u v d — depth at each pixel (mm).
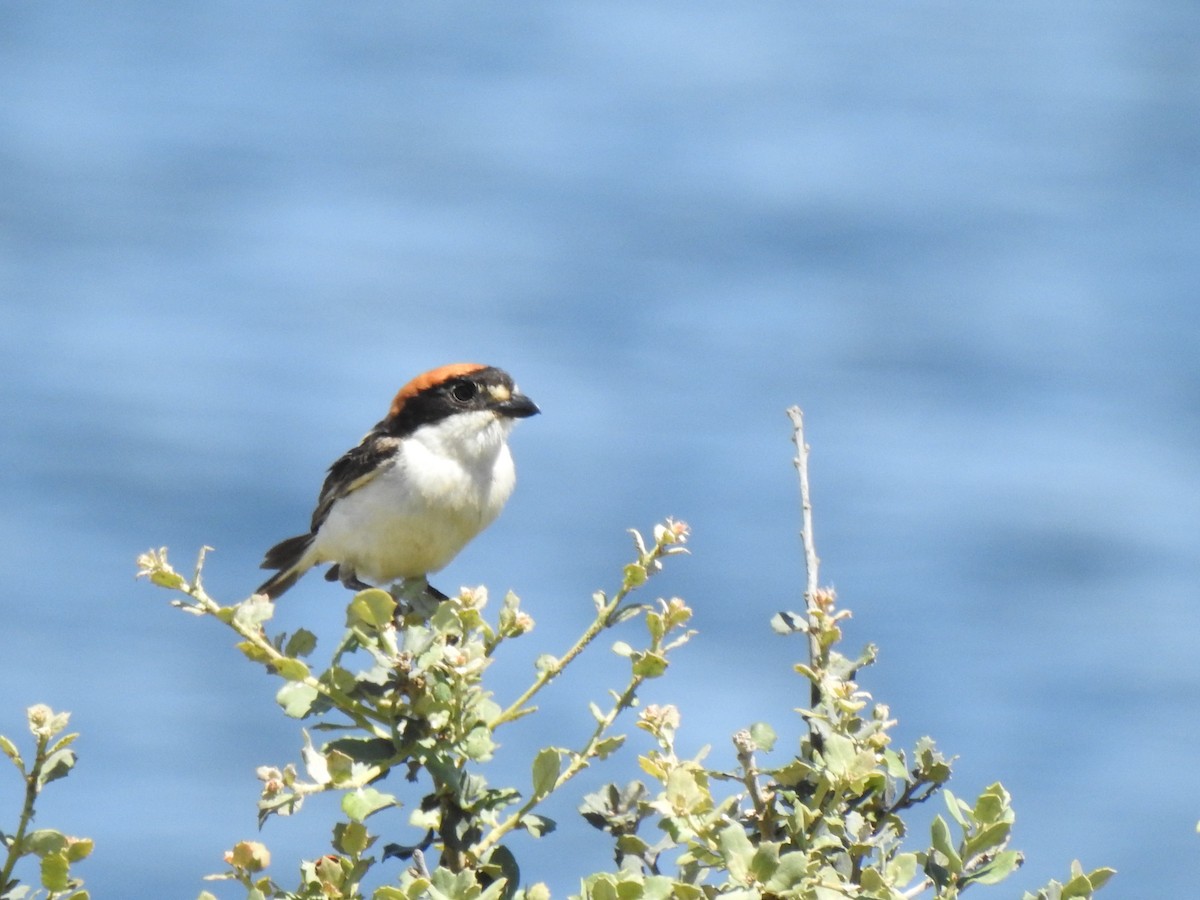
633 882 6379
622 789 7441
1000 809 7078
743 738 7047
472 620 7332
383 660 7258
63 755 6730
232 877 6824
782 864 6430
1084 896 7020
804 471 7762
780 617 7508
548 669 7344
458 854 7113
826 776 7004
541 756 7086
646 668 7066
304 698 7223
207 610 7133
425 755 7133
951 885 6961
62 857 6570
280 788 6883
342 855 6781
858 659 7453
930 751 7387
